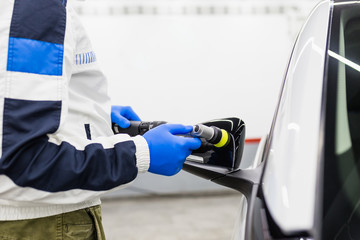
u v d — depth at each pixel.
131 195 3.85
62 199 0.60
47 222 0.69
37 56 0.58
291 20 3.77
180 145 0.69
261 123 3.85
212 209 3.47
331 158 0.54
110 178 0.61
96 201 0.78
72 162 0.58
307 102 0.60
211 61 3.76
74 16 0.68
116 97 3.69
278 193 0.52
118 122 0.91
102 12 3.58
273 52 3.82
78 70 0.71
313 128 0.56
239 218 0.69
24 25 0.57
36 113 0.57
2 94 0.55
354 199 0.53
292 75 0.67
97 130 0.75
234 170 0.67
